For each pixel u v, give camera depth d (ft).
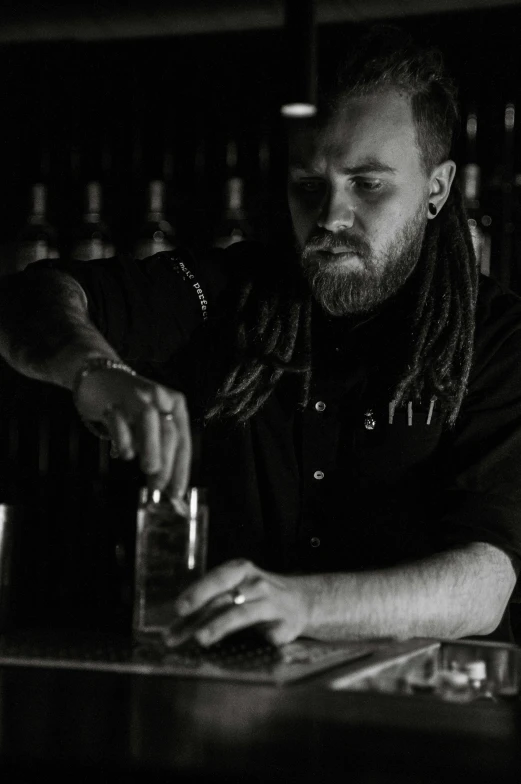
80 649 4.09
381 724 2.92
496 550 5.31
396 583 4.72
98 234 10.43
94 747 2.78
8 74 10.83
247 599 4.17
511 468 5.79
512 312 6.19
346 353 6.15
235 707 3.08
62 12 10.30
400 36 5.80
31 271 5.57
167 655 3.96
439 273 6.19
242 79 10.33
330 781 2.59
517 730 2.88
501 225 9.82
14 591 4.78
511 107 9.81
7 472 10.76
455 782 2.59
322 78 5.79
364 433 6.09
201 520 4.47
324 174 5.65
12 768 2.74
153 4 9.99
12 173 10.87
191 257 6.46
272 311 6.24
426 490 6.09
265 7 9.89
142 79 10.57
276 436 6.21
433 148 5.94
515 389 5.98
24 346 4.80
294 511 6.20
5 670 3.59
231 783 2.62
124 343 6.06
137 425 3.92
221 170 10.39
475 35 9.78
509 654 4.34
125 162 10.62
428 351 6.01
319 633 4.42
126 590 10.46
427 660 4.22
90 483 10.64
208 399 6.31
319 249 5.73
